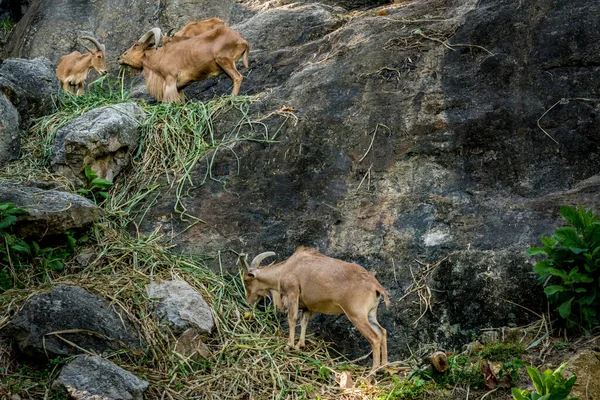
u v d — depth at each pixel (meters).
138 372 7.95
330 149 10.56
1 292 8.81
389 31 11.91
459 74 10.83
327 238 9.74
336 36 12.52
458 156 10.08
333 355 8.84
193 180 10.70
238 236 10.03
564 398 6.88
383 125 10.54
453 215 9.52
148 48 12.44
